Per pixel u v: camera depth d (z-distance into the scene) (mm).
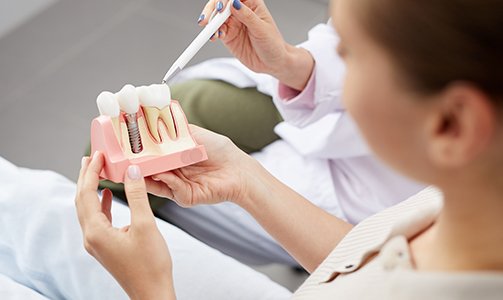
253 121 1601
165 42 2506
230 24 1161
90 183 806
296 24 2561
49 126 2273
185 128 911
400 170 509
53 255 1203
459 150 448
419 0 424
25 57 2457
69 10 2604
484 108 429
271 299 1161
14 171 1326
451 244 553
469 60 419
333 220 1003
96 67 2432
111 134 838
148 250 761
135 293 769
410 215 657
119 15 2586
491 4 405
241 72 1647
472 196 489
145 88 886
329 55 1312
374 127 492
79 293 1181
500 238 506
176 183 889
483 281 500
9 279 1132
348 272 689
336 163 1474
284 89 1365
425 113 457
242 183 948
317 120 1389
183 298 1153
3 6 2467
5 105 2322
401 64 449
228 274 1188
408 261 597
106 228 771
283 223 967
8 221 1249
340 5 490
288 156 1517
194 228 1572
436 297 521
